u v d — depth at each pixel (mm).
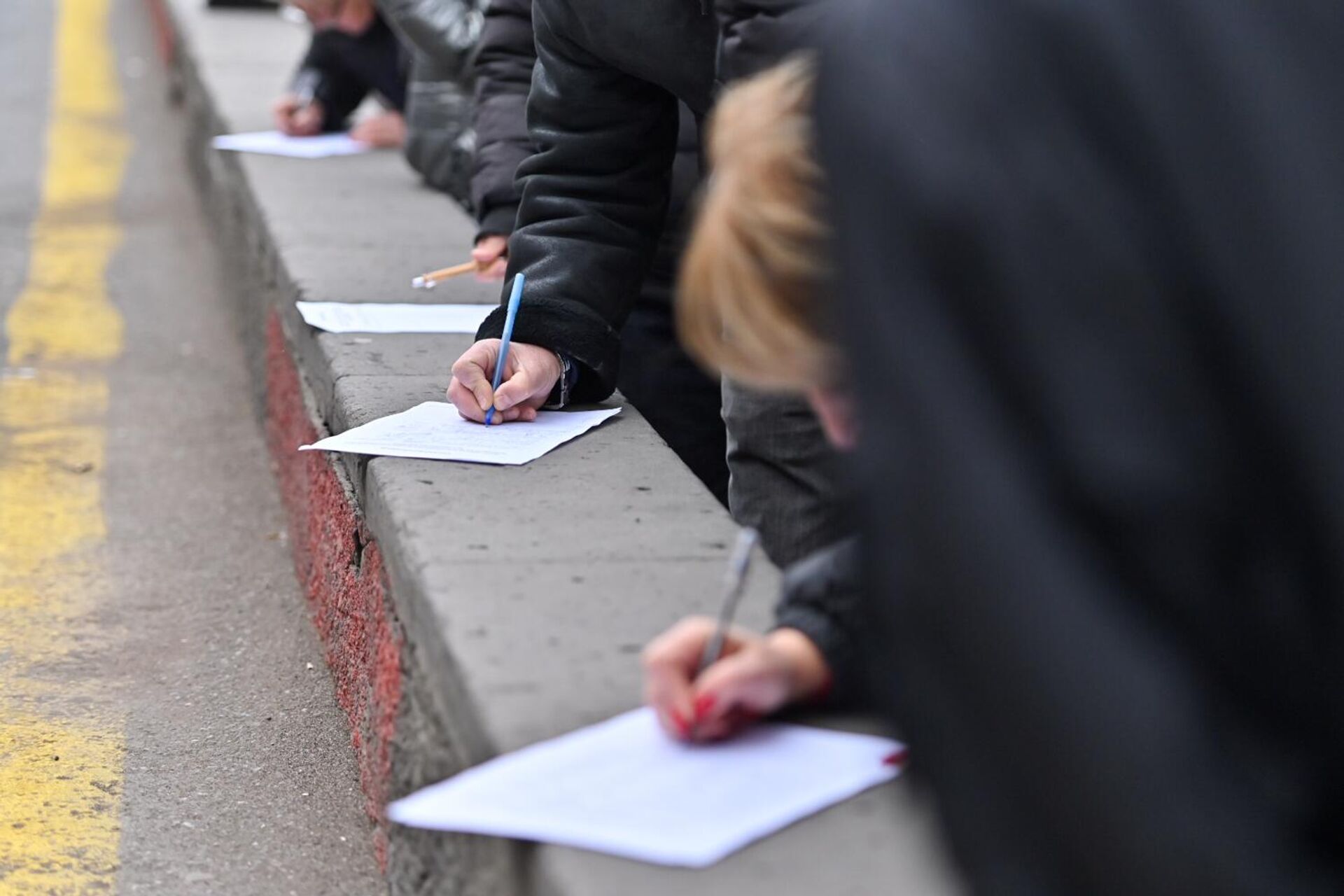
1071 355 1054
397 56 6945
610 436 3287
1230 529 1064
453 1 5445
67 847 3229
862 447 1134
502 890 1937
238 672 4066
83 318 7414
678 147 3896
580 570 2570
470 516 2797
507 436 3232
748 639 1977
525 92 4559
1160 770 1031
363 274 4836
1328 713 1089
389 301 4547
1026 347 1060
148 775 3533
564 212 3420
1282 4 1093
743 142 1389
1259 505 1065
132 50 14453
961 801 1101
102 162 10492
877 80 1113
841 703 1997
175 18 11578
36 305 7586
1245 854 1032
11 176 10070
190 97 9977
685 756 1938
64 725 3766
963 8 1112
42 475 5523
